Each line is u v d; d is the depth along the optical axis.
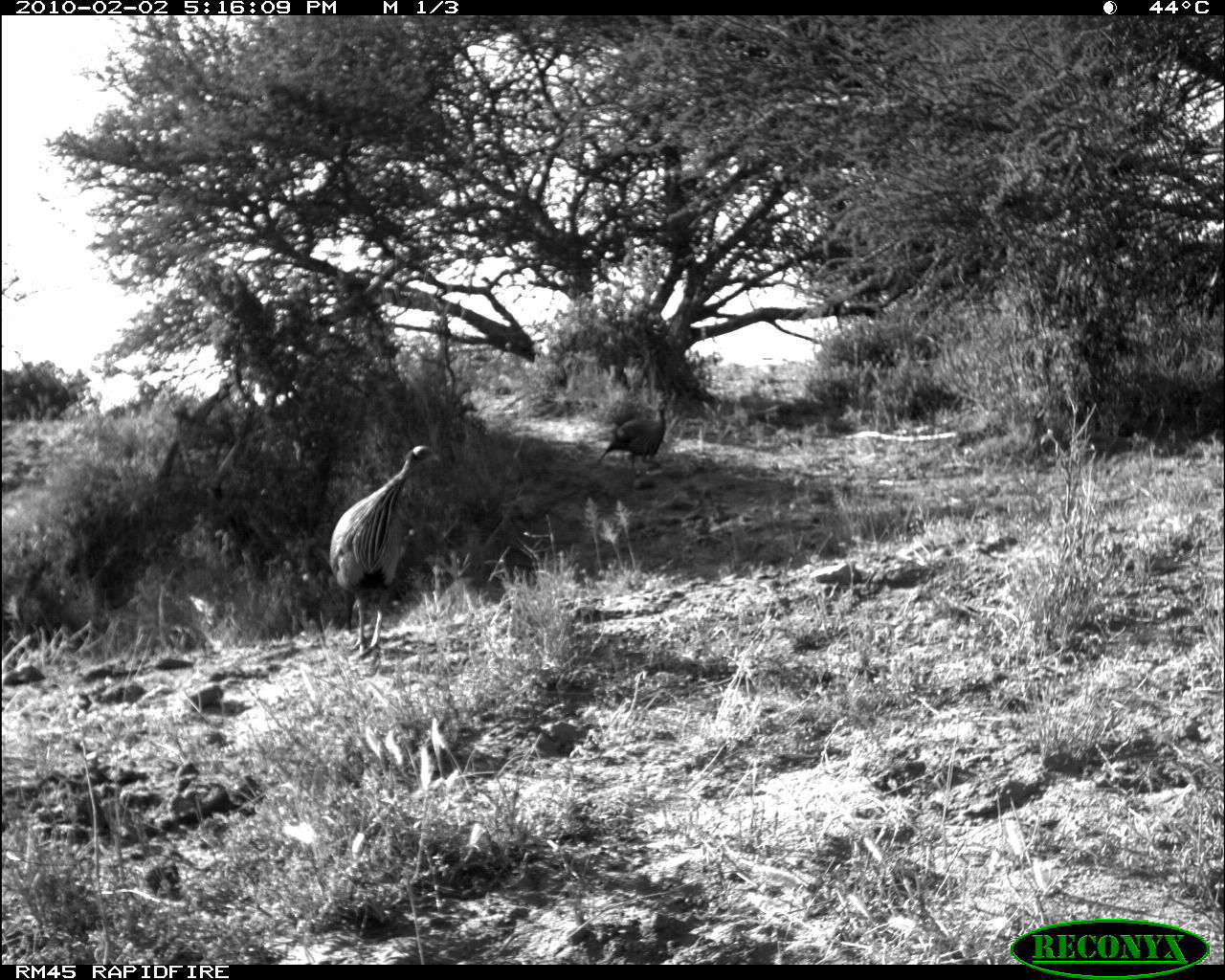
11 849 4.69
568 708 5.72
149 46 14.91
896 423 12.77
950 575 6.95
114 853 4.75
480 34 16.28
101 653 9.12
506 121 17.23
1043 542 7.09
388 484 6.70
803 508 10.23
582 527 10.67
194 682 6.80
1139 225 11.48
